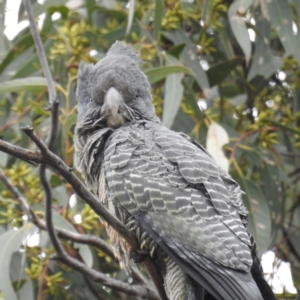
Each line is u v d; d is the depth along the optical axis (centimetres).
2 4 1375
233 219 857
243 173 1314
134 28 1286
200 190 879
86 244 1088
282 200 1299
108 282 1084
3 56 1357
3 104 1288
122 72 1059
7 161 1266
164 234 864
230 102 1336
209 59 1430
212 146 1155
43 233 1152
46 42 1280
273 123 1228
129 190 896
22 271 1106
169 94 1164
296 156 1363
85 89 1083
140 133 948
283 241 1293
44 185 934
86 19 1323
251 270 891
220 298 816
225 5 1330
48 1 1305
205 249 837
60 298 1169
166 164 900
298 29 1220
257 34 1280
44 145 789
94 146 978
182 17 1290
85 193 826
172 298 896
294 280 1298
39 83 1139
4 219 1194
